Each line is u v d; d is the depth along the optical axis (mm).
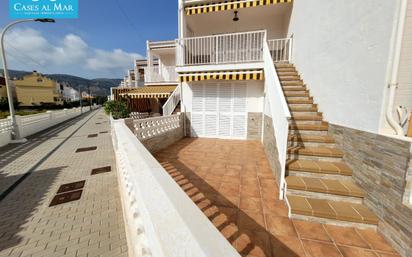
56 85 59938
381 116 2758
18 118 11734
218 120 9750
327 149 4219
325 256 2391
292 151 4172
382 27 2766
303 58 6605
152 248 966
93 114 34906
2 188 4965
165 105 10773
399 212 2357
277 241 2650
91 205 4102
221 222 3068
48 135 12867
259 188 4254
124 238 3090
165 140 8070
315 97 5477
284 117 3570
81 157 7688
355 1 3492
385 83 2682
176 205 1053
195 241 797
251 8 9047
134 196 1760
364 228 2844
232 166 5727
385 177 2623
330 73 4547
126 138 2947
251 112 9258
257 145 8383
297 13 7395
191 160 6316
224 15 9688
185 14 9180
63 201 4277
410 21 2445
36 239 3088
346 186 3367
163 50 15195
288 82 6574
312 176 3746
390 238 2514
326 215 2945
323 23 4930
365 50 3176
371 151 2961
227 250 746
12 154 8203
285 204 3551
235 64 8227
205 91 9758
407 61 2537
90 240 3051
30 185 5125
